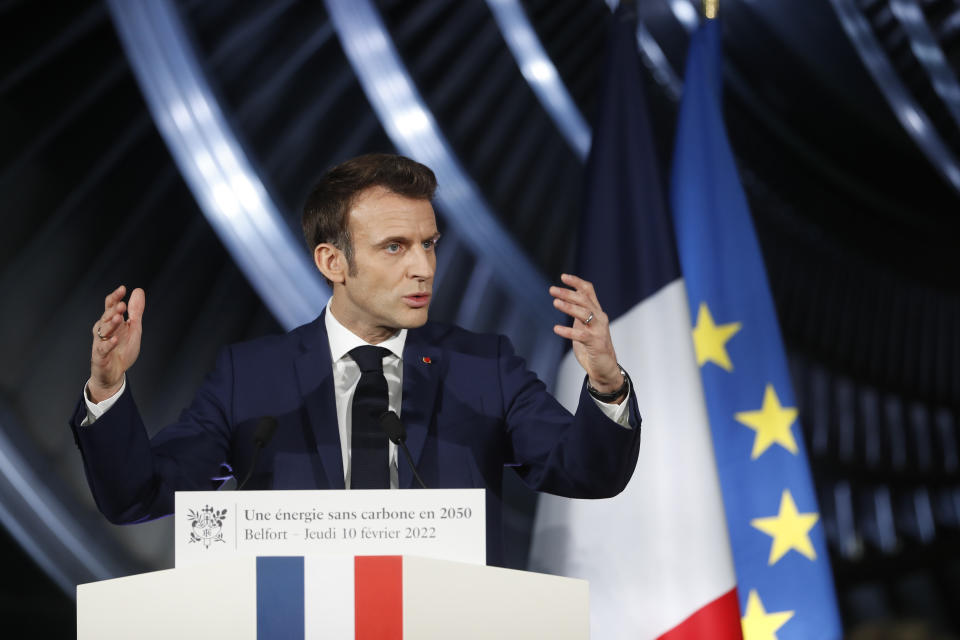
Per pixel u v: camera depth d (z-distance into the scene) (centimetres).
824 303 2152
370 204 593
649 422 911
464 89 1842
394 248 593
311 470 600
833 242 2172
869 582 1855
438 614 437
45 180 1266
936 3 1981
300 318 1417
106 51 1341
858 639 299
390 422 556
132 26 1363
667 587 877
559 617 448
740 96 2017
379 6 1706
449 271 1697
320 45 1634
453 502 455
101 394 537
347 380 625
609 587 888
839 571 1842
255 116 1528
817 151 2114
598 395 561
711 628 862
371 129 1670
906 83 2042
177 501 454
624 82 1017
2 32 1255
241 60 1530
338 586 437
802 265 2145
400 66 1705
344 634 434
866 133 2091
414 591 437
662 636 870
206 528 452
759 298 973
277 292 1417
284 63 1588
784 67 2000
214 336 1370
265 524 452
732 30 1969
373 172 600
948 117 2095
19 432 1200
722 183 1004
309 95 1606
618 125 1005
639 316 938
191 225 1382
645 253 954
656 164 983
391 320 598
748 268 980
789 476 929
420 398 620
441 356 649
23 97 1258
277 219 1440
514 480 1555
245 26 1541
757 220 2081
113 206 1320
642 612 878
